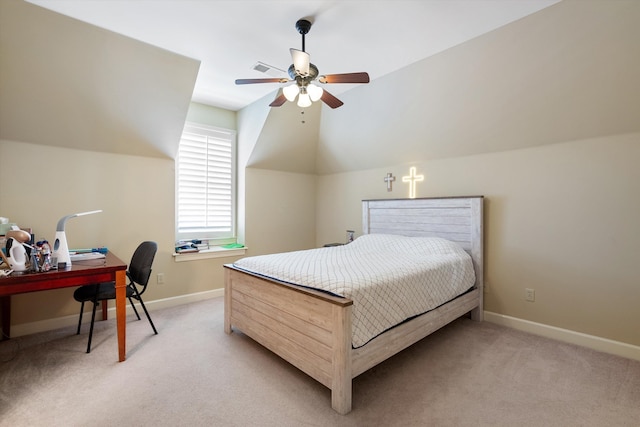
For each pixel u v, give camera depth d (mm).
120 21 2293
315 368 1916
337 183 4875
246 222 4387
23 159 2807
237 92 3736
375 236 3707
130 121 3100
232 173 4465
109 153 3248
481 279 3160
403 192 3975
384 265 2500
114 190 3279
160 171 3568
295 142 4410
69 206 3031
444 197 3441
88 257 2576
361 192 4516
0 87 2453
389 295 2080
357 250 3350
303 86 2357
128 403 1829
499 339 2754
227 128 4395
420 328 2348
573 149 2672
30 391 1938
